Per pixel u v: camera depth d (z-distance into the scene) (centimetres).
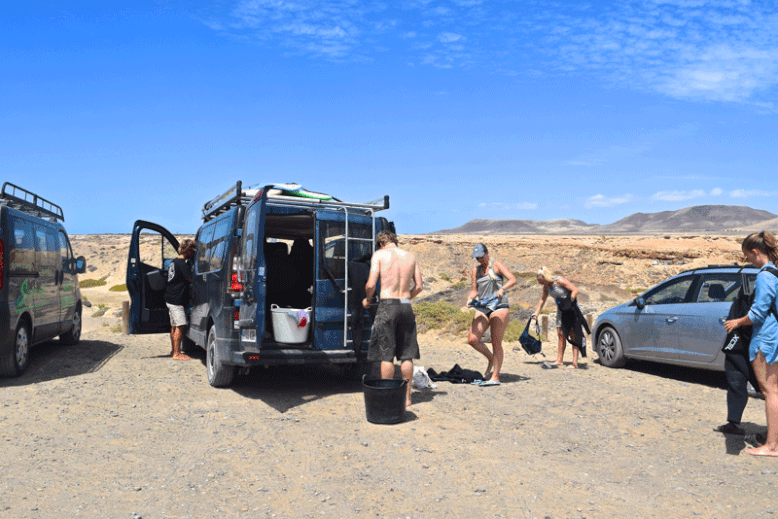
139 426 608
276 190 759
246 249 716
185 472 475
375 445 546
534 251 5094
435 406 708
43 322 938
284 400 731
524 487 445
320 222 752
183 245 1005
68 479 457
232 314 727
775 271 507
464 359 1102
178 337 1016
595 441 569
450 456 516
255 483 451
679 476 471
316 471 478
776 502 415
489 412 681
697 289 862
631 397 762
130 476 465
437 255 5312
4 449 530
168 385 801
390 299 671
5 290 775
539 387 823
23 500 413
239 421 629
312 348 740
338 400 735
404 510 402
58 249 1033
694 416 667
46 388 764
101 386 783
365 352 760
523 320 1705
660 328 894
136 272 1065
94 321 1938
